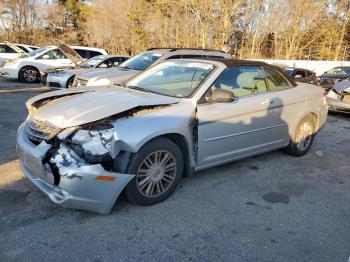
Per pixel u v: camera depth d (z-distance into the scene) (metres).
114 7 37.38
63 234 3.21
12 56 16.28
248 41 35.22
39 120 3.66
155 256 2.98
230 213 3.77
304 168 5.34
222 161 4.54
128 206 3.76
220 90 4.20
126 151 3.51
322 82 14.52
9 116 7.55
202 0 31.53
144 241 3.17
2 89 11.97
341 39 34.84
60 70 10.81
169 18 35.31
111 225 3.39
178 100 4.09
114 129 3.40
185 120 3.91
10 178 4.27
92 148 3.33
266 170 5.13
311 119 5.88
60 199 3.33
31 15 41.00
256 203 4.05
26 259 2.85
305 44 35.72
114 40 37.47
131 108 3.54
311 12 33.25
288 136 5.54
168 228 3.40
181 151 4.07
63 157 3.31
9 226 3.28
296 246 3.24
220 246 3.17
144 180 3.69
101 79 8.05
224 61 4.75
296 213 3.87
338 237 3.43
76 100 3.89
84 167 3.26
